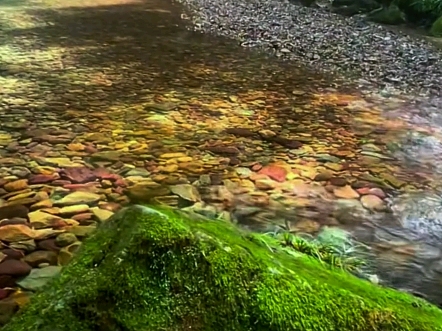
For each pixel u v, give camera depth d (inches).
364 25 588.7
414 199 181.6
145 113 256.8
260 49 435.5
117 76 326.3
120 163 198.1
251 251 67.3
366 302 62.5
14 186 175.8
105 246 67.5
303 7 728.3
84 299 60.3
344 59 413.1
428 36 534.0
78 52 387.2
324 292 62.5
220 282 61.0
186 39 463.2
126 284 60.6
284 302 60.2
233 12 650.8
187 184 184.2
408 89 331.0
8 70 325.7
